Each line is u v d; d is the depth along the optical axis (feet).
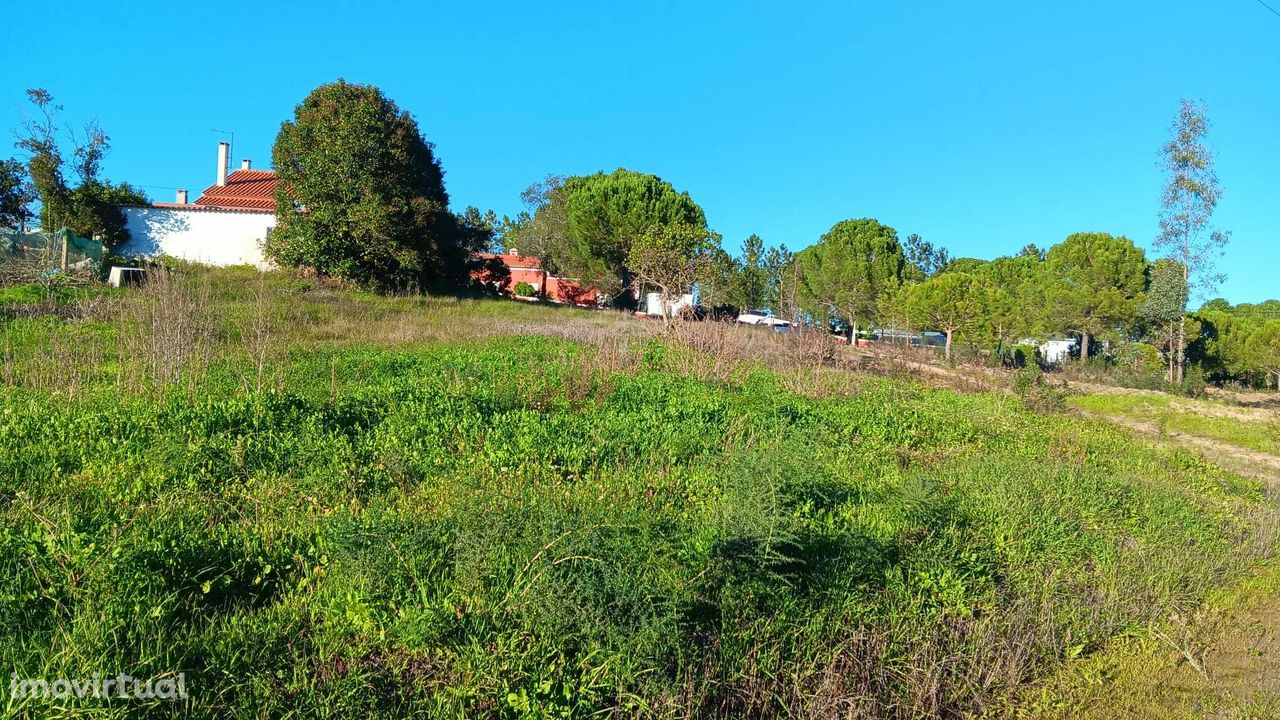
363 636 12.42
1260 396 80.28
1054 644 15.75
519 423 26.00
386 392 29.71
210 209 84.58
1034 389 51.88
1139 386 71.82
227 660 11.30
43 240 66.69
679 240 65.77
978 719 13.55
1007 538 20.06
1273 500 29.73
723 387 40.47
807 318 65.87
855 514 20.27
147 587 12.31
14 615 11.42
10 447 19.63
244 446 20.72
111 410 24.13
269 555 14.37
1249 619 18.35
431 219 83.05
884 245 122.31
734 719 12.50
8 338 37.06
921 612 16.12
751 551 14.73
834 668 13.96
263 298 51.70
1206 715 13.82
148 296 39.45
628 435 26.23
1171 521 24.27
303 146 79.05
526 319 70.44
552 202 136.36
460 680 11.60
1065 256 91.56
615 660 12.08
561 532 14.73
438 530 14.98
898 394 45.65
